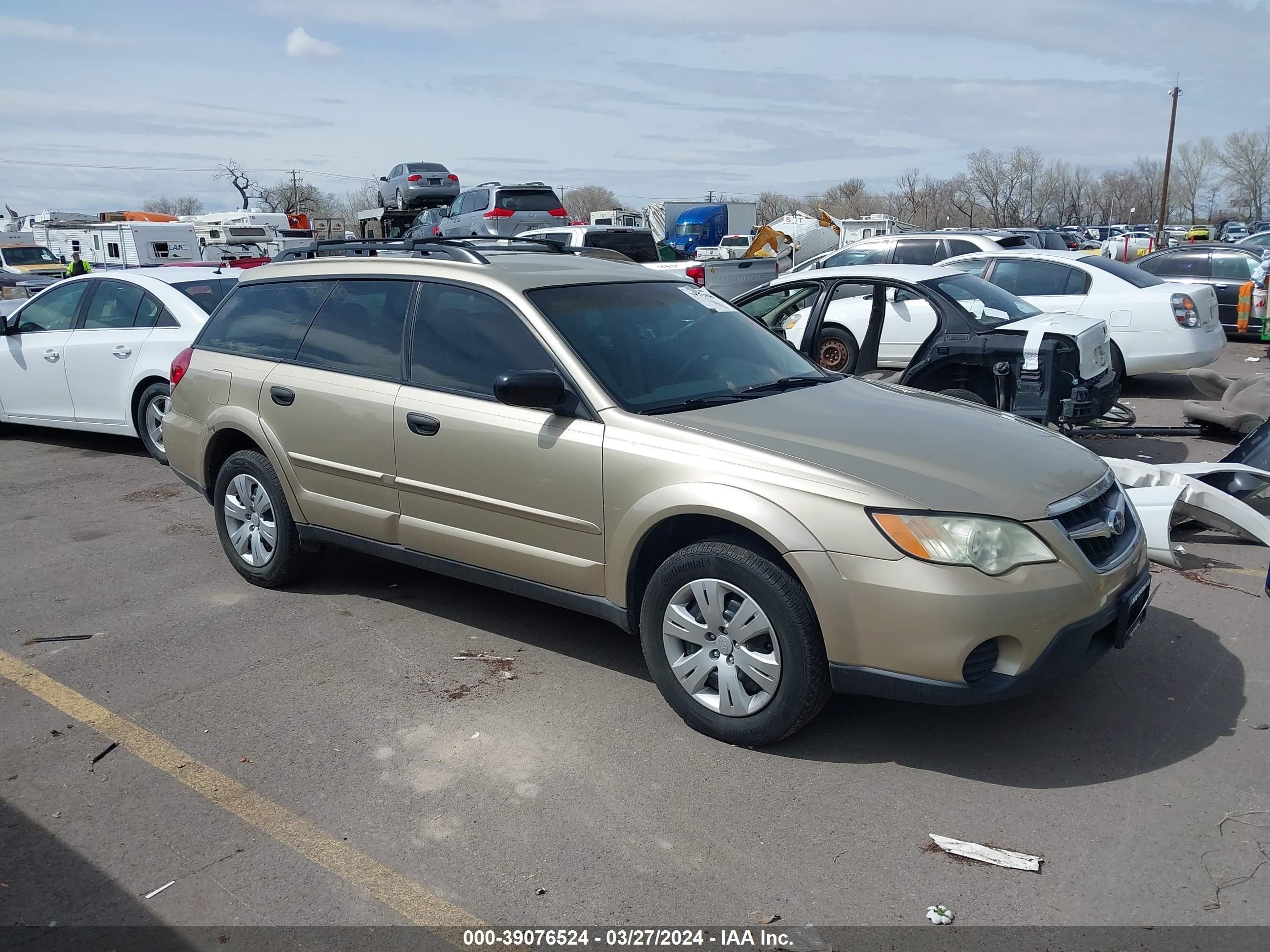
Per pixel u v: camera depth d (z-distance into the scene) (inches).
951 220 2645.2
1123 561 141.9
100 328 338.6
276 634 190.7
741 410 158.2
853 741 147.9
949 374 304.7
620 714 157.2
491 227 810.8
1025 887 115.4
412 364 181.5
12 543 250.8
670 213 1251.2
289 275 210.2
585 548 158.1
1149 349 401.4
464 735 151.3
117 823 130.3
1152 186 3134.8
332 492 193.5
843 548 132.6
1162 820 127.6
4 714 160.4
